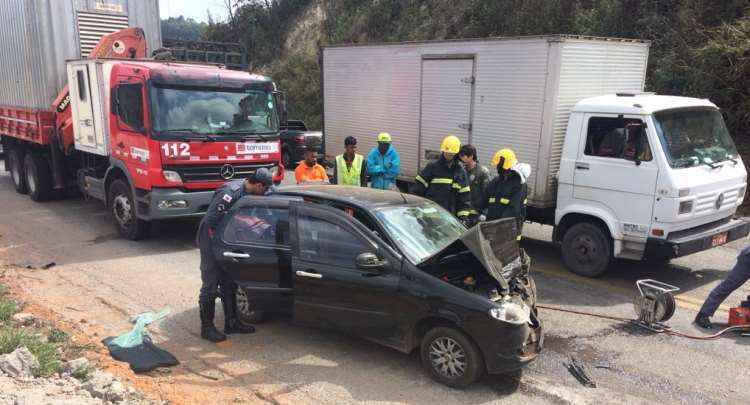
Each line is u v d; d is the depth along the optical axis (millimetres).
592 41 8398
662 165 7066
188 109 9312
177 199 9258
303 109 28734
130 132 9477
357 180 8688
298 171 8906
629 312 6754
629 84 9227
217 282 5988
